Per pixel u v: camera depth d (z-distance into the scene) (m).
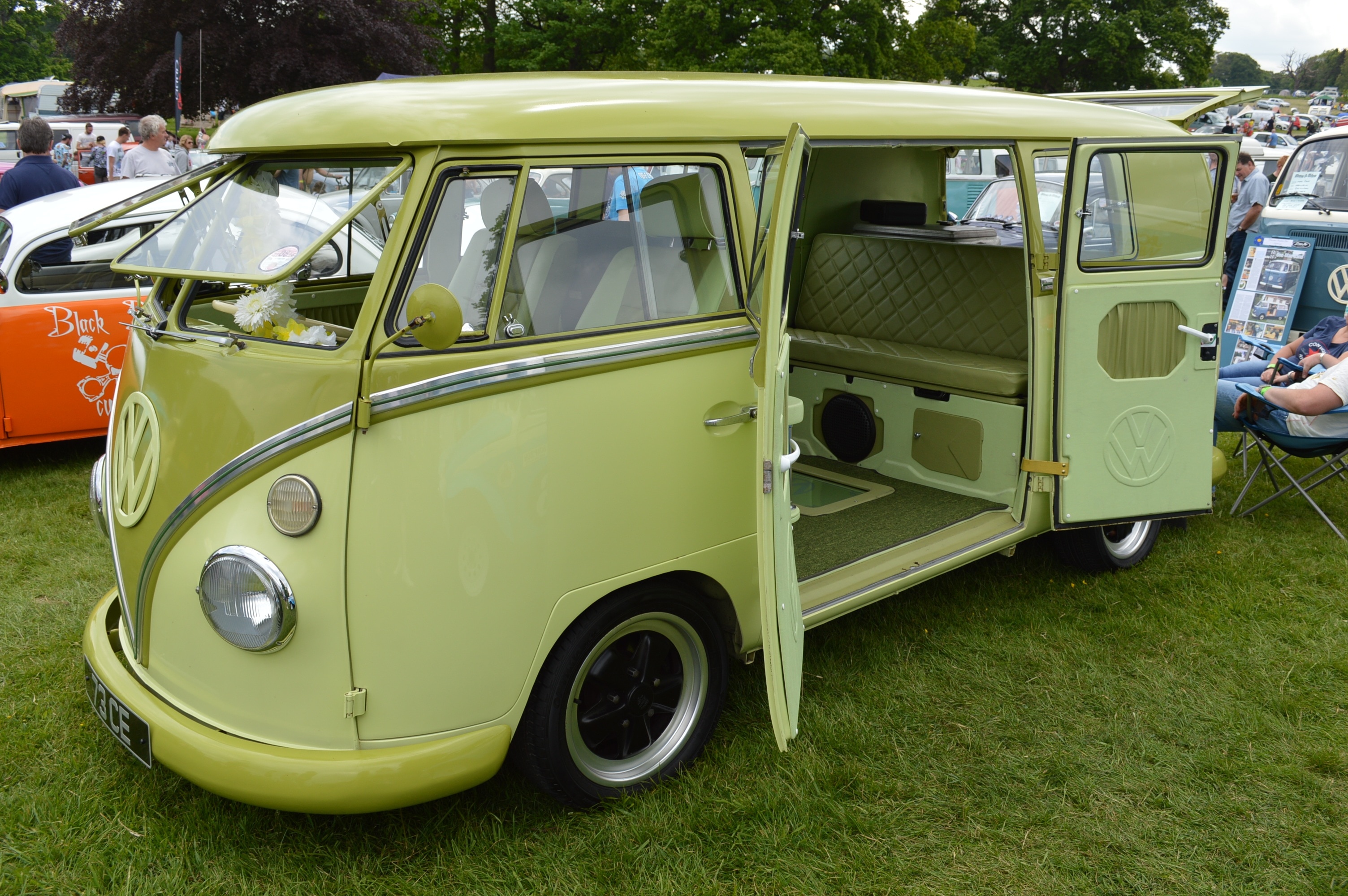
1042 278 3.69
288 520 2.28
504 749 2.51
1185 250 3.87
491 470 2.38
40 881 2.58
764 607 2.45
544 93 2.55
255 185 2.67
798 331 5.07
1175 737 3.27
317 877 2.61
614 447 2.58
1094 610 4.17
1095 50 45.38
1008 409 4.00
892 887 2.59
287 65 20.58
